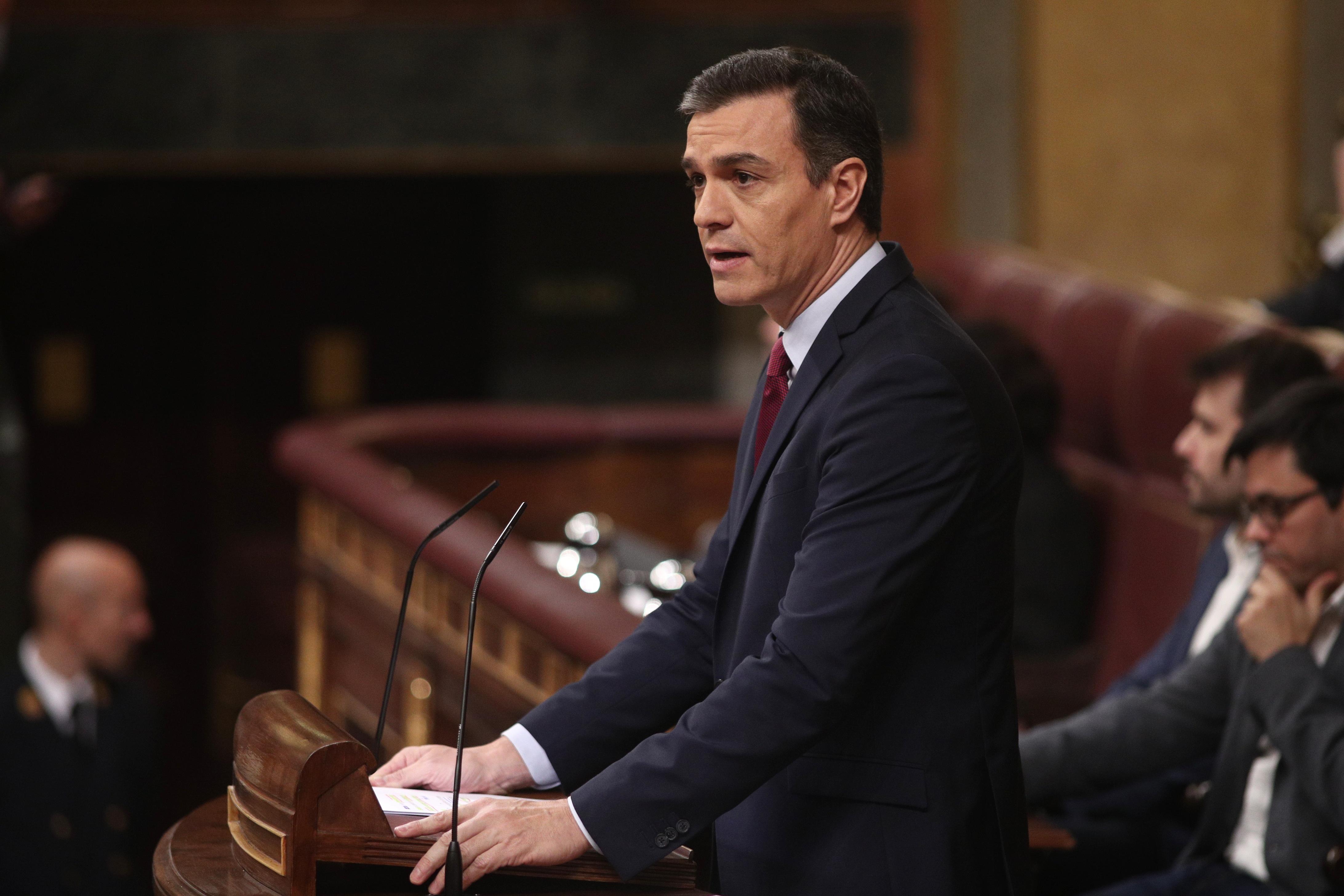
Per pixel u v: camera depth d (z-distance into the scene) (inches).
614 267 1141.1
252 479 1261.1
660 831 260.7
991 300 789.2
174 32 977.5
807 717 260.8
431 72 992.9
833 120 278.7
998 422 275.3
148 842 778.2
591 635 465.4
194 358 1248.2
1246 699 390.3
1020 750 403.2
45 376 1230.3
